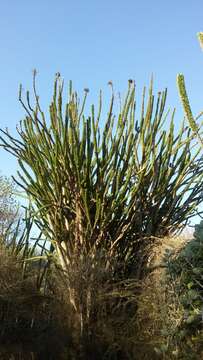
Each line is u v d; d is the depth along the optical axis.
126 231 8.22
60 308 7.94
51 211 8.28
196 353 5.80
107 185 8.16
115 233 8.20
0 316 7.95
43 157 8.23
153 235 8.24
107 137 8.18
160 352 6.07
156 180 8.32
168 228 8.27
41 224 8.55
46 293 8.34
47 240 8.51
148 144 8.27
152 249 7.89
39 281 8.50
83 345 7.55
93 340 7.62
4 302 8.01
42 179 8.23
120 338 7.49
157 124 8.33
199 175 8.52
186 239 7.45
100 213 8.10
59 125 8.09
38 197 8.38
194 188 8.52
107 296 7.78
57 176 8.09
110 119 8.21
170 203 8.42
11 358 7.54
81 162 8.08
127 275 8.16
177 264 6.09
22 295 8.15
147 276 7.56
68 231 8.17
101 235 8.09
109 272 7.96
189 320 5.77
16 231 9.14
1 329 7.85
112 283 7.95
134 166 8.22
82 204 8.13
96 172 8.17
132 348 7.34
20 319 8.03
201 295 5.81
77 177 8.02
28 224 9.00
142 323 7.36
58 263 8.31
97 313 7.76
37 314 8.09
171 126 8.43
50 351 7.65
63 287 8.02
